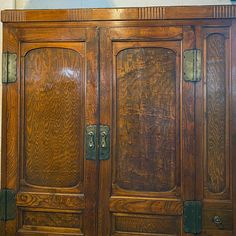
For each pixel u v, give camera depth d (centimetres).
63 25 142
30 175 145
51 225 144
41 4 185
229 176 134
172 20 137
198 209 135
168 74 138
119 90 140
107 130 140
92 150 141
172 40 137
